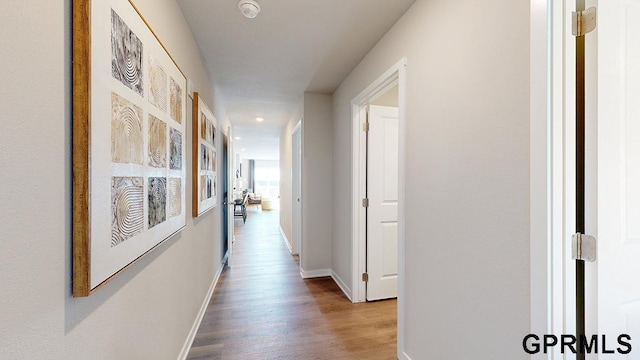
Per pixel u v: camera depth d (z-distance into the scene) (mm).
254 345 1906
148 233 1104
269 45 2152
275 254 4352
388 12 1720
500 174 1048
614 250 914
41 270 617
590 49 899
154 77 1164
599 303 902
